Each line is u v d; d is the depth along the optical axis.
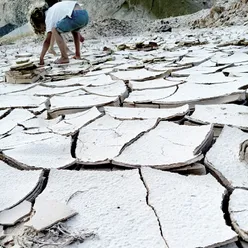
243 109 2.11
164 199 1.26
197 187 1.32
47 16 4.18
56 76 3.61
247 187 1.31
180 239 1.06
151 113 2.13
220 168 1.43
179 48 5.33
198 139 1.67
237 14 10.15
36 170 1.51
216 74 3.08
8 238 1.11
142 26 10.95
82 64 4.29
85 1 15.45
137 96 2.57
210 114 2.04
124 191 1.32
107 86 2.93
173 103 2.33
